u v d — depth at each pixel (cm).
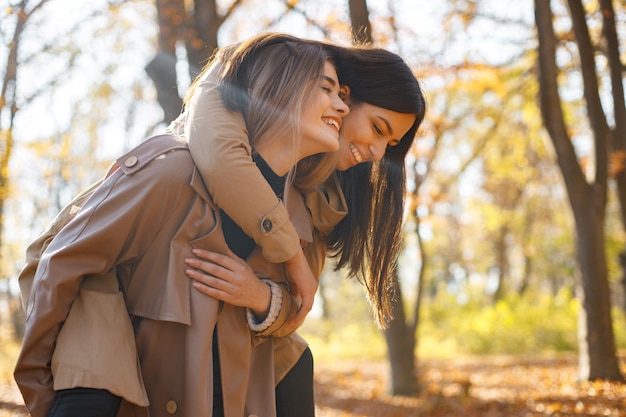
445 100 1170
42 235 183
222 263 177
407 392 982
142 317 175
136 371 166
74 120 1906
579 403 785
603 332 951
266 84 181
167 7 741
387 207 221
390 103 197
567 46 1062
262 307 182
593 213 956
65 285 161
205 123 173
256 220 174
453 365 1592
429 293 3512
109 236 165
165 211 174
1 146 895
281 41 189
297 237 182
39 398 162
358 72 198
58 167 1928
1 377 1044
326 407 957
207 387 171
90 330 162
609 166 1012
